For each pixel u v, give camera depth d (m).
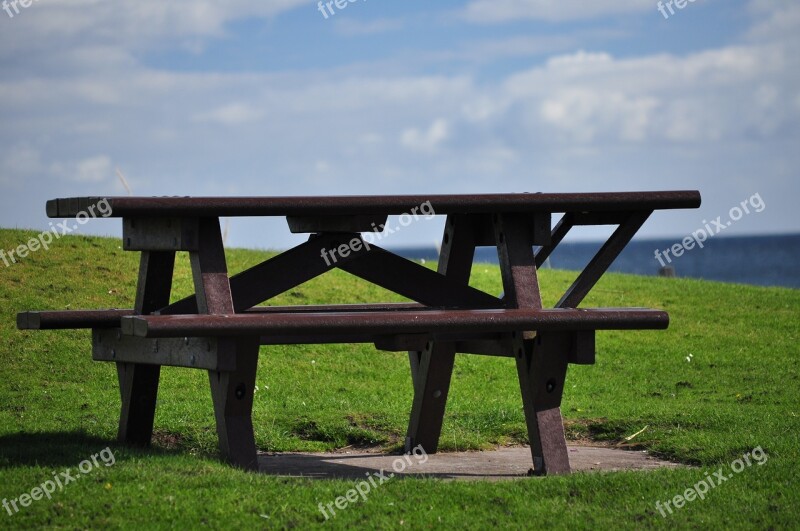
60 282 12.65
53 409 8.55
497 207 6.09
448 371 7.49
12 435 6.91
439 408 7.58
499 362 12.07
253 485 5.48
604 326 6.12
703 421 8.48
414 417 7.62
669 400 10.18
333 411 8.91
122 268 13.60
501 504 5.46
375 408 9.16
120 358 6.69
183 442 7.49
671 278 18.38
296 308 7.14
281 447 7.75
